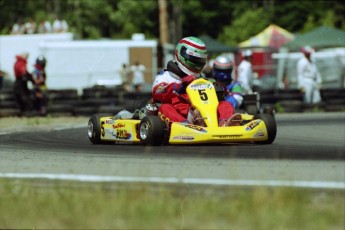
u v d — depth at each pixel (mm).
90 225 14516
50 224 14680
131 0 149250
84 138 34531
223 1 151875
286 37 91750
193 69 28391
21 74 58750
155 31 151625
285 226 14312
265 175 19281
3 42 85125
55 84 84188
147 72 84688
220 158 23328
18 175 19875
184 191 17000
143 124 27531
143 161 22844
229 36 140125
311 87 62219
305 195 16000
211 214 14992
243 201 15594
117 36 152875
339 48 90500
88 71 84312
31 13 136625
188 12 150500
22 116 58156
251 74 55844
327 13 133875
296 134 34656
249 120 28672
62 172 20609
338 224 14406
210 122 26703
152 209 15102
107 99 62094
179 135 26688
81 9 155250
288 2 142125
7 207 15805
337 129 38500
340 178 18672
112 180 18469
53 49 84438
